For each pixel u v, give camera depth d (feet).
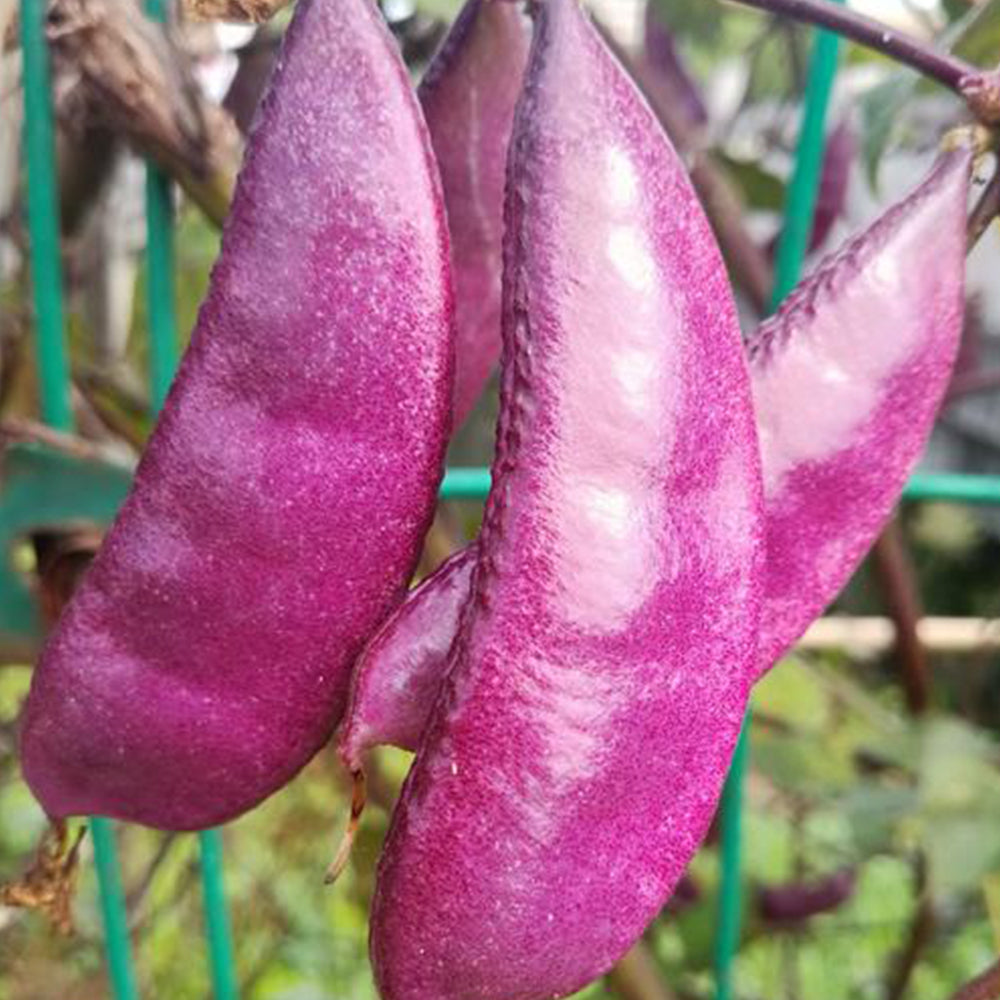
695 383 0.31
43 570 0.52
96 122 0.65
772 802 1.01
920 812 0.77
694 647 0.32
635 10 0.96
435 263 0.32
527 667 0.30
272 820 1.00
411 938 0.31
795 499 0.37
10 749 0.81
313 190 0.32
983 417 2.13
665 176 0.31
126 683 0.34
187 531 0.33
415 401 0.33
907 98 0.63
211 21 0.34
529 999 0.32
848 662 1.28
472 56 0.41
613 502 0.31
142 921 0.84
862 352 0.37
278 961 1.18
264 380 0.33
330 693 0.34
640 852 0.32
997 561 1.77
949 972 1.38
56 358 0.54
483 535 0.31
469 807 0.30
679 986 1.02
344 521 0.33
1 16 0.56
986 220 0.39
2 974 0.90
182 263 0.91
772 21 1.01
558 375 0.30
